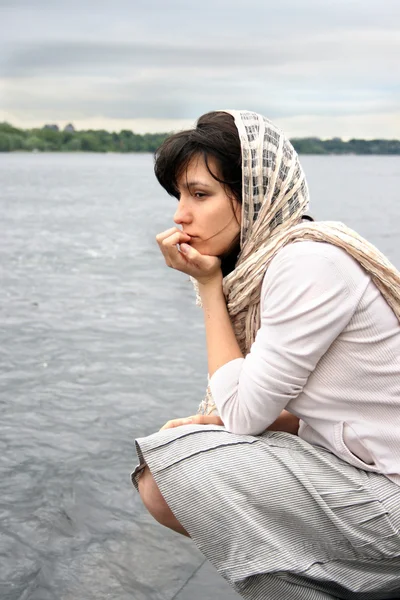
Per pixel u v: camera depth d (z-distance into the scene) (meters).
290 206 2.20
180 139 2.18
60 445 3.77
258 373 2.05
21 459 3.59
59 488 3.29
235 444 2.06
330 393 2.05
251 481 2.01
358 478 2.03
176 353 5.52
